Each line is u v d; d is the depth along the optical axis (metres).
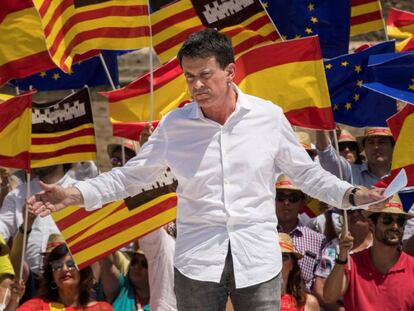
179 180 7.71
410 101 11.45
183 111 7.74
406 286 11.96
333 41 13.03
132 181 7.88
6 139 10.91
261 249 7.56
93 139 12.39
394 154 11.43
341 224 13.34
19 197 13.76
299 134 14.03
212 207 7.58
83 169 14.40
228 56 7.56
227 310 9.96
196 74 7.51
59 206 7.73
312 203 14.07
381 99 12.76
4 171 14.95
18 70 11.62
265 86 10.82
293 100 10.81
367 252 12.21
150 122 11.80
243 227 7.58
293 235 13.23
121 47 11.95
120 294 12.91
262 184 7.64
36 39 11.55
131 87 12.27
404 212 12.02
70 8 11.82
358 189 7.60
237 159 7.60
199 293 7.58
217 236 7.57
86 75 13.45
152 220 11.52
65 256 11.91
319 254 13.14
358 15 13.79
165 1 12.43
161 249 12.10
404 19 14.36
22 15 11.52
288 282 12.10
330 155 13.95
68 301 11.91
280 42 10.77
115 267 13.05
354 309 11.98
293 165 7.78
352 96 12.80
